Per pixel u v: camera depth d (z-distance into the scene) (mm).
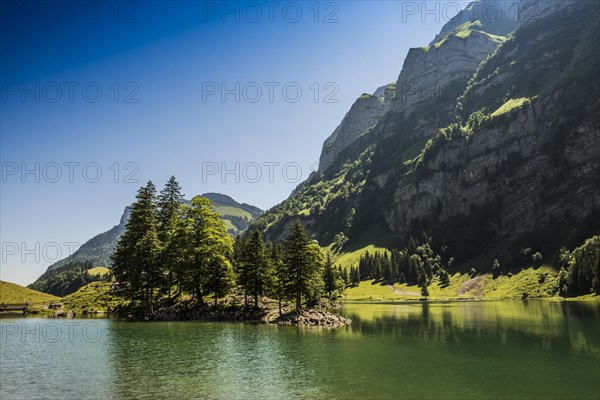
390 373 35969
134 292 84625
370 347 49281
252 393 29875
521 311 102312
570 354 44688
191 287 84375
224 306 83938
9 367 38031
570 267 154625
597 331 62375
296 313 79625
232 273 87438
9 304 101062
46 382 32812
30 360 41188
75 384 32219
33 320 77562
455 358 42719
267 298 98062
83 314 89062
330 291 145250
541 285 170625
